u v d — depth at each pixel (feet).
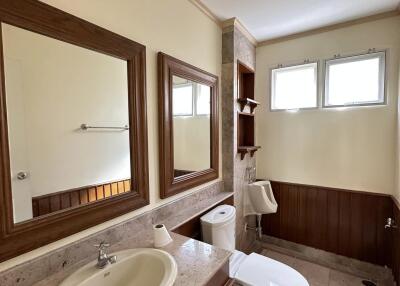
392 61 6.44
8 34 2.59
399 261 5.56
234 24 6.80
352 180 7.18
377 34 6.59
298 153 8.05
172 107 5.01
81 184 3.40
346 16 6.60
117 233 3.81
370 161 6.88
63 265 3.08
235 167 7.23
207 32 6.31
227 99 7.05
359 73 7.04
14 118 2.66
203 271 2.95
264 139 8.67
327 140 7.52
